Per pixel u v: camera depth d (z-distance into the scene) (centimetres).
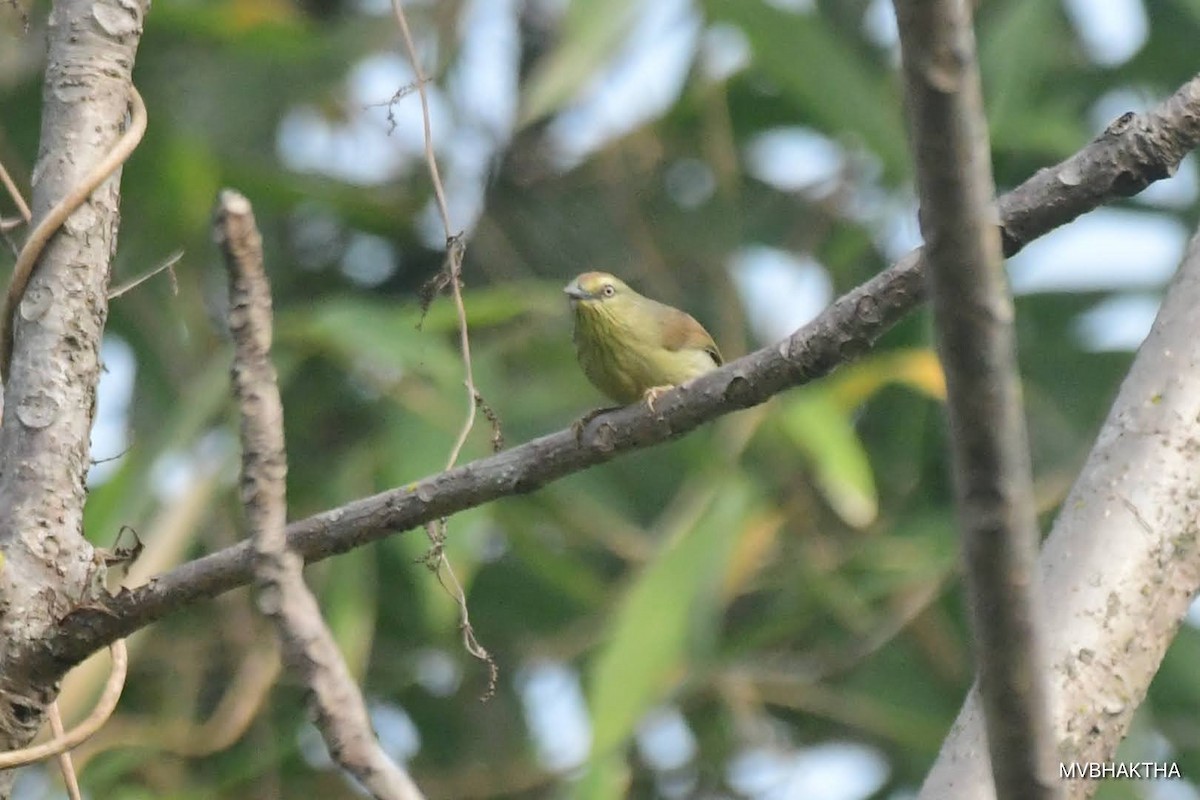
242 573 566
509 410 1185
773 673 1238
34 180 605
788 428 1091
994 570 365
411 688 1326
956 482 367
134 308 1273
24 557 568
